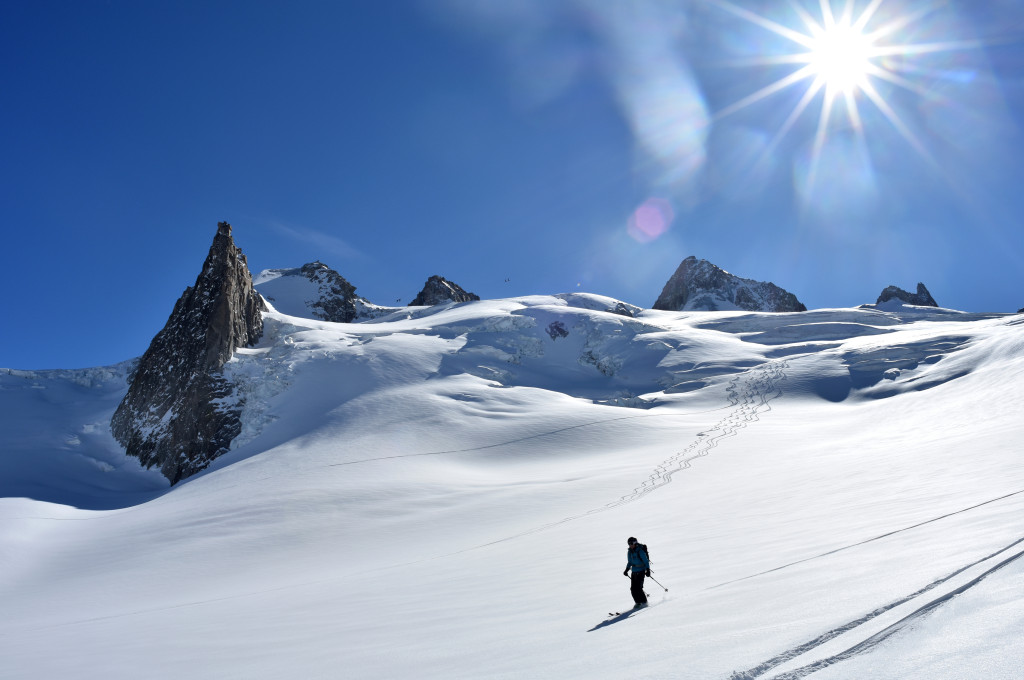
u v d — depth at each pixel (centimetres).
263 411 7875
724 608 767
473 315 12769
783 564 1006
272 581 2945
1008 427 2462
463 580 1834
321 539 3838
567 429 6800
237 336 9688
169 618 1981
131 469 7600
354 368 9119
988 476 1452
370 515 4256
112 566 3662
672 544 1691
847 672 429
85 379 10406
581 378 10212
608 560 1705
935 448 2356
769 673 461
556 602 1211
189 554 3728
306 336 10619
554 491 4222
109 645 1498
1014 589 522
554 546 2266
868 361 8525
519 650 791
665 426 6769
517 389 8931
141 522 4678
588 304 16788
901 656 434
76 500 6253
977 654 399
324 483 5278
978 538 793
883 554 859
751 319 14150
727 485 2933
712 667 506
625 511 2911
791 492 2150
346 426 7194
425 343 10725
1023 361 4847
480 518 3809
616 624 857
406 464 5800
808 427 5509
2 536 4294
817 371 8662
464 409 7725
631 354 10875
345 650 1020
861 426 4759
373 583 2152
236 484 5697
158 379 8738
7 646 1739
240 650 1190
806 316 13975
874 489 1731
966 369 6700
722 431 5988
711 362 10075
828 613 600
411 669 791
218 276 9644
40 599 3139
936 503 1245
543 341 11538
